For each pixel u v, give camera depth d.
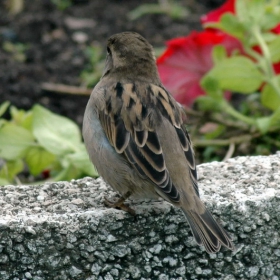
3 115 15.24
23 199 9.33
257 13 13.18
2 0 19.84
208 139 14.12
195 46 13.54
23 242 8.57
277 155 10.55
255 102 15.57
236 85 13.06
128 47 9.76
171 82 13.73
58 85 16.14
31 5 19.56
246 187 9.45
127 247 8.80
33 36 18.06
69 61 17.11
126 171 8.84
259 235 9.11
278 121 13.24
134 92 9.29
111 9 19.58
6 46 17.55
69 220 8.66
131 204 9.06
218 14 14.31
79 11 19.39
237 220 9.02
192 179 8.80
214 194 9.23
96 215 8.72
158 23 18.83
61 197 9.43
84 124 9.38
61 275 8.70
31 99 15.77
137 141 8.84
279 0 15.41
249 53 13.53
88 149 9.27
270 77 13.05
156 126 8.97
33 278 8.66
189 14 19.45
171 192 8.45
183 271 8.97
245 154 14.08
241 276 9.12
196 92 13.83
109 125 9.03
